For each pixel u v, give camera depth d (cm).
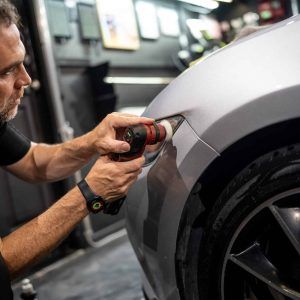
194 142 65
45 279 175
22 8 190
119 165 64
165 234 69
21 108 190
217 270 67
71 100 218
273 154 62
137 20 271
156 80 288
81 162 90
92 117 231
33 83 194
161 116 72
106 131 72
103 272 170
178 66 307
